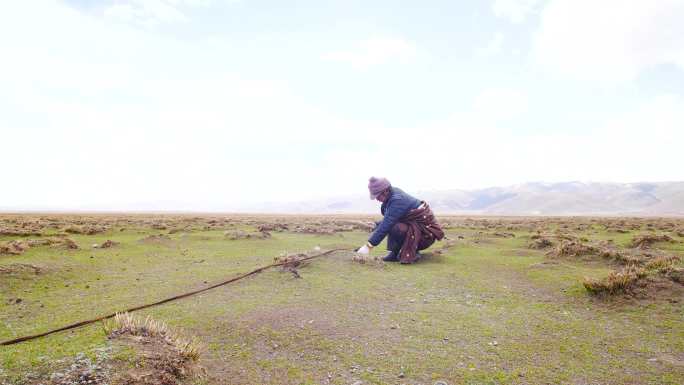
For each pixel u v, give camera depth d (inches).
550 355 185.0
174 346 165.3
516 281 345.1
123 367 141.6
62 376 133.2
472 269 399.2
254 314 243.3
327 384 155.3
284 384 154.9
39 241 540.4
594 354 186.2
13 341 182.5
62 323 223.3
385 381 158.1
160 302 267.0
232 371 165.8
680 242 613.6
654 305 259.1
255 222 1321.4
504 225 1272.1
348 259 422.6
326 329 219.0
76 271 376.5
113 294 294.7
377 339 205.2
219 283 325.1
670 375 163.6
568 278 344.2
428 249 561.3
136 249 543.2
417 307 264.4
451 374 164.6
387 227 414.3
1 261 396.5
